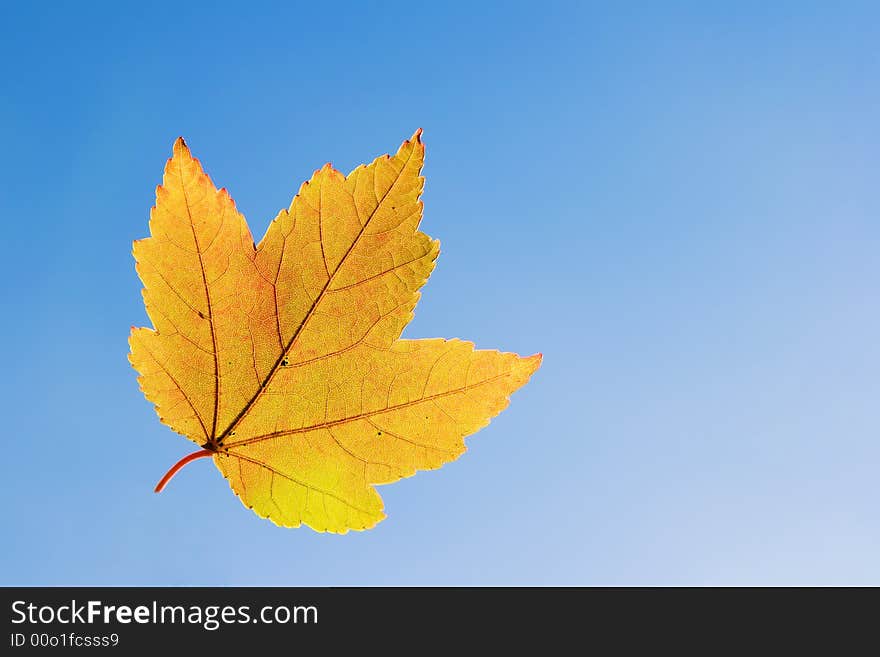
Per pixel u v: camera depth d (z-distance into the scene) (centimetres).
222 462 43
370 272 42
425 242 42
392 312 43
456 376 43
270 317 42
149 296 42
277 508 43
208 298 42
